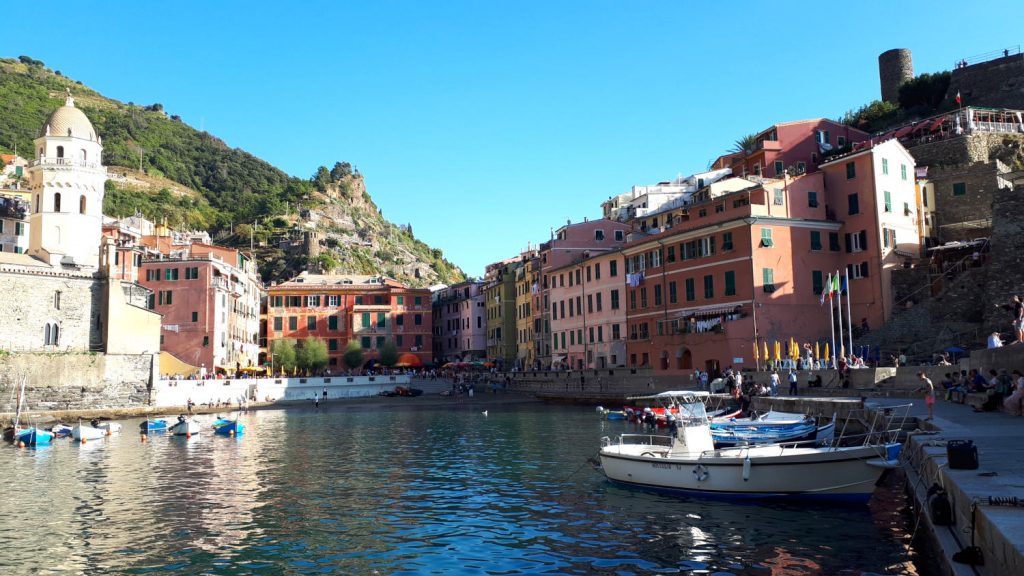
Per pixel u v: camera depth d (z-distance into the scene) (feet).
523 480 104.68
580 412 223.92
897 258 220.23
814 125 283.79
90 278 251.39
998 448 64.69
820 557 62.80
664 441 144.05
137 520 82.12
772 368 187.83
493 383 331.16
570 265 310.04
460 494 95.14
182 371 283.38
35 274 240.12
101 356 241.14
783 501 84.12
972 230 232.73
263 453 141.90
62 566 64.18
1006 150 251.60
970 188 240.32
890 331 204.54
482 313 425.69
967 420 93.15
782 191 224.74
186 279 323.57
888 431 93.30
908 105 320.91
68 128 282.36
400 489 99.60
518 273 381.40
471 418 216.54
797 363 192.65
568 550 67.46
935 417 99.04
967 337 184.14
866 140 287.89
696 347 229.45
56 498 95.96
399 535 73.92
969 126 264.11
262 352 415.64
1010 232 182.29
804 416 126.93
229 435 176.96
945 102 310.86
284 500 92.89
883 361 191.93
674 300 245.24
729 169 315.99
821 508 81.46
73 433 170.60
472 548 68.59
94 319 251.39
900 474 99.09
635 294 267.39
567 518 80.12
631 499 89.56
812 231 224.74
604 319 286.87
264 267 642.22
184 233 476.54
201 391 268.00
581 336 304.91
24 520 82.53
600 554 65.92
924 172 248.93
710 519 78.02
